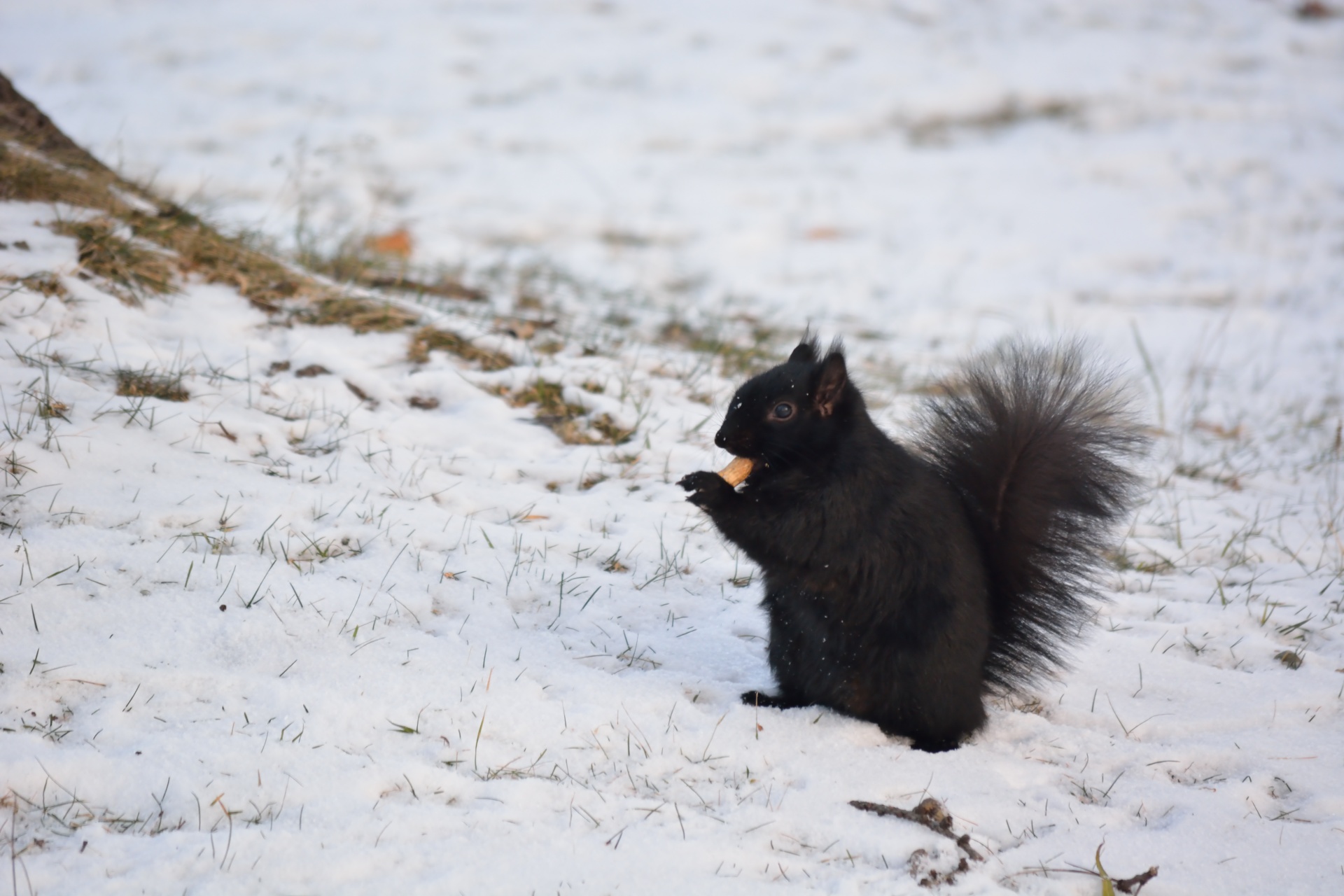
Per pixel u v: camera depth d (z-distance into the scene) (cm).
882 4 2428
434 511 511
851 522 376
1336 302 1231
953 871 309
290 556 448
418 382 641
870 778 353
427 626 422
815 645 395
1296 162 1764
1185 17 2509
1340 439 804
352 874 282
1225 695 434
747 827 321
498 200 1409
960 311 1144
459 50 2005
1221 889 310
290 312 673
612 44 2111
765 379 386
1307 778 373
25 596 385
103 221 661
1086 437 420
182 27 1969
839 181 1609
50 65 1744
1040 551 413
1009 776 365
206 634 387
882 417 716
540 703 372
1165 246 1413
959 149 1792
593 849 301
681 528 539
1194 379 958
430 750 345
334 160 1392
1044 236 1436
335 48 1953
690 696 404
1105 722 414
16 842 283
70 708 342
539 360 695
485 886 280
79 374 543
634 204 1445
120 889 269
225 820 302
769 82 1998
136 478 477
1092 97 2030
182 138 1494
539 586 466
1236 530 627
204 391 565
